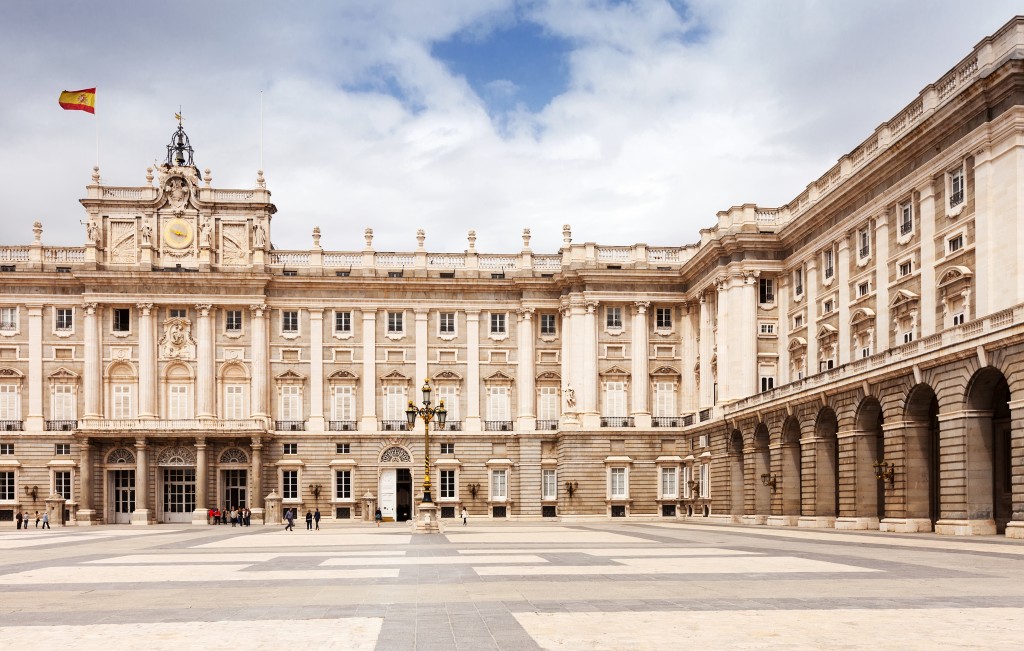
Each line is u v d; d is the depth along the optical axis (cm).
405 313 8688
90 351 8250
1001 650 1305
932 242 5078
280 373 8494
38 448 8188
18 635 1504
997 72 4422
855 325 5994
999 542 3603
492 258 8806
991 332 3884
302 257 8656
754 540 4144
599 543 4019
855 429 5116
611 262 8594
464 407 8619
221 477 8281
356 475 8406
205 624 1597
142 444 8044
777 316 7338
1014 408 3794
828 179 6488
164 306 8394
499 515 8462
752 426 6575
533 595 1947
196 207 8488
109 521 8188
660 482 8294
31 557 3450
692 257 8044
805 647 1335
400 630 1518
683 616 1625
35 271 8319
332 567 2722
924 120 4997
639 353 8450
